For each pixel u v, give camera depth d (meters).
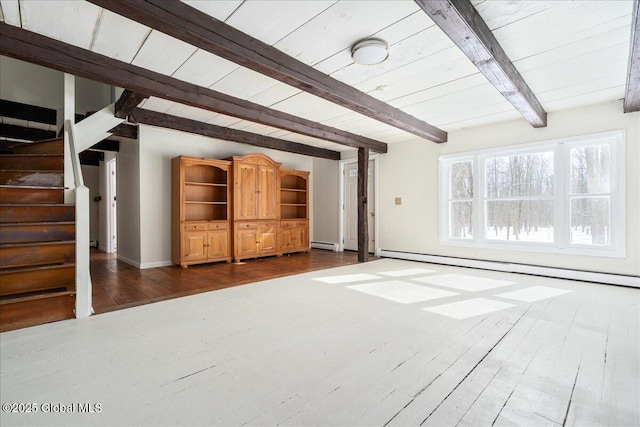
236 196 5.54
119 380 1.69
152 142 5.04
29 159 3.68
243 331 2.36
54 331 2.34
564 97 3.57
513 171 4.55
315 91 2.92
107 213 6.79
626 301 3.07
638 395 1.53
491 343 2.14
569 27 2.16
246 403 1.49
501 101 3.67
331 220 7.17
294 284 3.81
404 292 3.44
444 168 5.23
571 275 3.97
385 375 1.74
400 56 2.57
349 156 6.77
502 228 4.65
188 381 1.68
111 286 3.71
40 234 2.98
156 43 2.38
